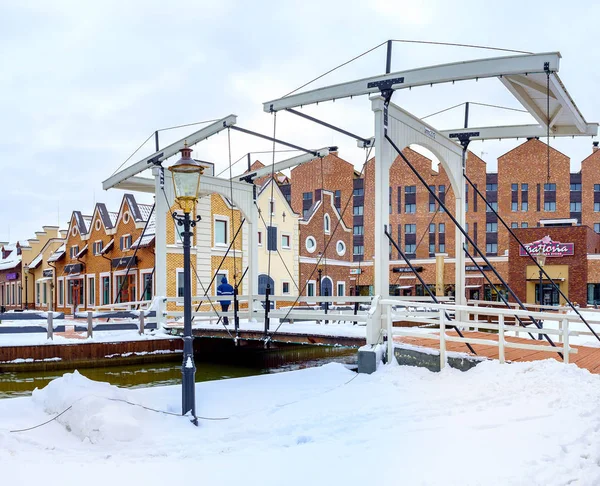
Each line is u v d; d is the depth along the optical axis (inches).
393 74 436.1
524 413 268.8
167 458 230.1
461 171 558.6
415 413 290.0
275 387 373.1
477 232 1999.3
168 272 936.3
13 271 1772.9
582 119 498.9
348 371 425.4
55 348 530.3
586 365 381.1
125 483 193.3
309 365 639.1
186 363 302.7
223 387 370.9
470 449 215.6
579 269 1248.2
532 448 212.4
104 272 1154.7
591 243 1477.6
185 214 316.5
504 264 1653.5
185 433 272.5
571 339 611.2
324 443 241.4
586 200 2015.3
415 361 412.8
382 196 439.2
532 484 176.4
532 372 339.9
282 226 1205.1
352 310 922.7
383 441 237.0
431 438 236.2
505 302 495.2
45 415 289.6
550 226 1349.7
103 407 275.7
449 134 565.9
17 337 579.2
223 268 1024.9
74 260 1315.2
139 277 1013.8
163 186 646.5
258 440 257.0
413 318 422.9
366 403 319.3
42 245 1683.1
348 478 191.8
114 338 576.4
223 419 300.0
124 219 1087.0
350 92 458.6
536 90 425.1
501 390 321.4
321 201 1353.3
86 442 257.0
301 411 308.3
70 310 1330.0
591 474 185.3
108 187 715.4
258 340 545.6
